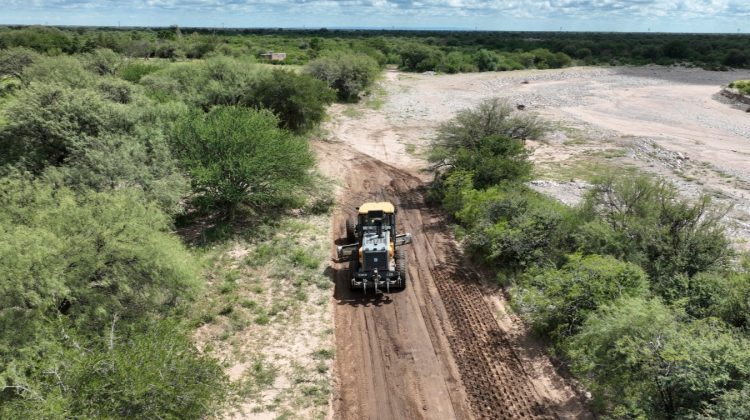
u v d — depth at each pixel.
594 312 12.34
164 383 8.63
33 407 7.91
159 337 9.84
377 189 26.83
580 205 18.78
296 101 35.38
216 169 19.31
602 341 10.78
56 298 11.14
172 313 13.86
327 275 16.91
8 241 10.82
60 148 18.62
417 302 15.49
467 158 23.52
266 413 10.80
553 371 12.20
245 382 11.69
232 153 20.09
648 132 40.28
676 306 11.42
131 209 13.68
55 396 8.09
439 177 26.19
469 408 11.19
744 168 30.41
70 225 12.17
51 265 10.95
